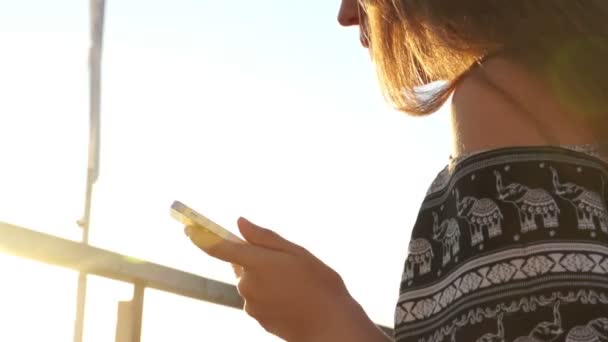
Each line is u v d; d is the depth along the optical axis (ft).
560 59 4.07
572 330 3.51
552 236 3.67
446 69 4.31
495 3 4.17
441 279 3.84
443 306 3.76
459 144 4.05
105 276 7.73
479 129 3.99
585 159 3.91
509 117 3.96
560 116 4.05
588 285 3.58
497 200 3.77
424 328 3.83
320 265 4.28
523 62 4.08
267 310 4.22
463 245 3.75
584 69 4.07
